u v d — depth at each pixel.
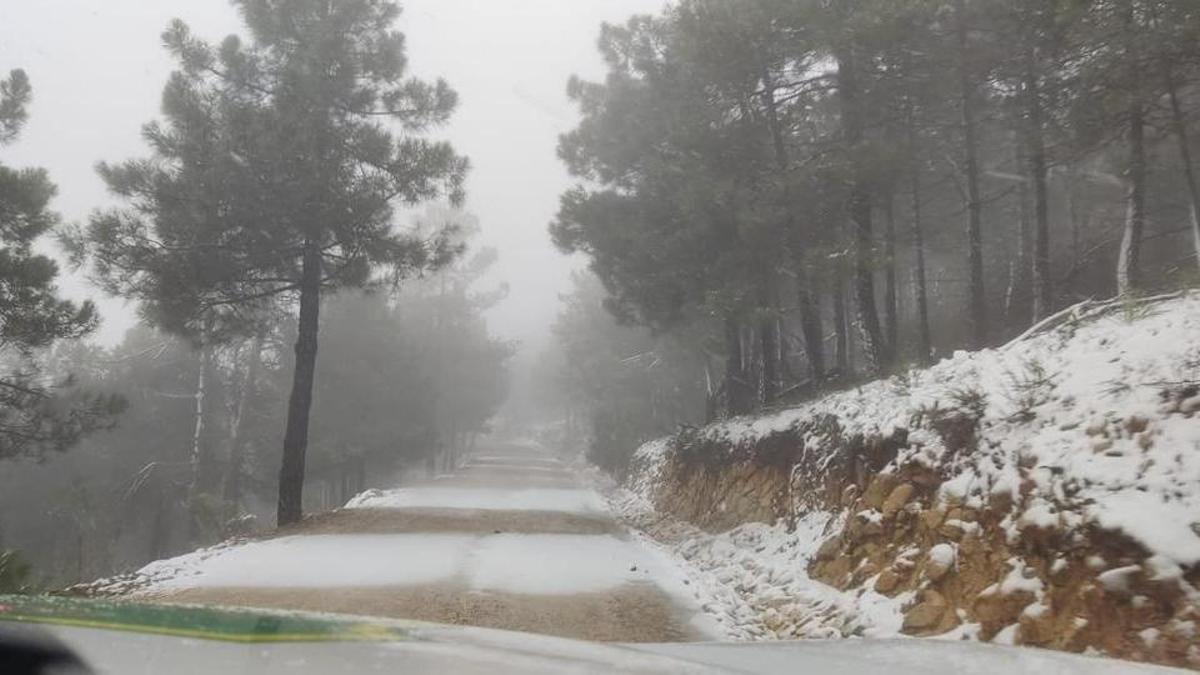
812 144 18.78
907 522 9.50
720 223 18.16
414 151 20.80
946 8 17.31
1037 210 17.25
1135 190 14.80
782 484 14.95
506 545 15.52
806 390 20.11
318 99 20.11
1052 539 6.99
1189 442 6.80
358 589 11.20
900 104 19.16
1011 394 9.35
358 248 21.11
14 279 17.70
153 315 20.72
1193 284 10.22
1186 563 5.92
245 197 19.39
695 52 18.28
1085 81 14.14
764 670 3.80
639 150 22.89
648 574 12.95
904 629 7.93
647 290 21.00
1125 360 8.51
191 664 2.90
